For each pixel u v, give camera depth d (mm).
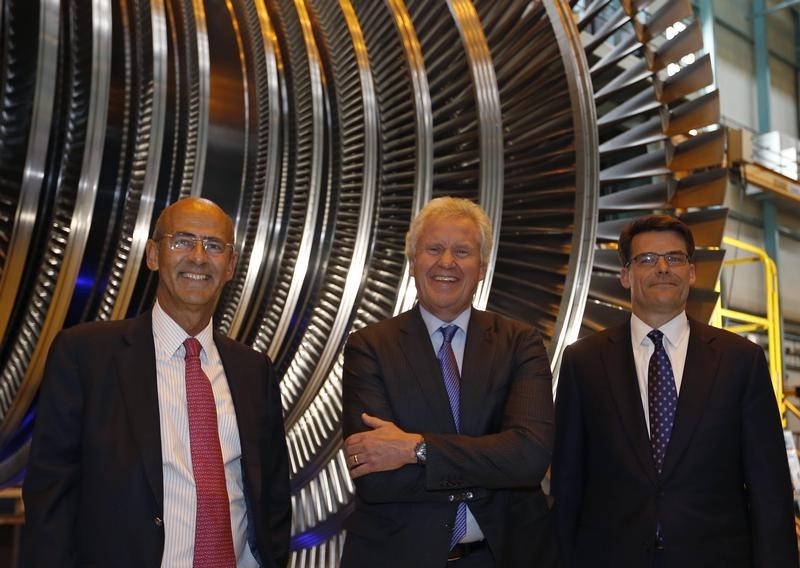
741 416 2416
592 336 2744
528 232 5156
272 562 2148
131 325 2170
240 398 2203
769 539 2279
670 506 2330
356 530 2148
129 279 3557
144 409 2033
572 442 2650
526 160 5184
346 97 4621
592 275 5672
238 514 2152
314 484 4230
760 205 15344
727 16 15539
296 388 4250
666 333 2574
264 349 4199
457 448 1976
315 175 4203
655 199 5840
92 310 3846
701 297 5621
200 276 2145
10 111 3391
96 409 2018
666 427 2459
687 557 2291
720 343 2502
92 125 3326
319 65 4555
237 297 4129
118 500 1940
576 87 4996
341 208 4410
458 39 4996
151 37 3803
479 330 2281
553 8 5062
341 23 4793
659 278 2520
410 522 2066
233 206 4316
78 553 1963
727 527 2336
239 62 4590
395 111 4715
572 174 5121
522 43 5289
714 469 2365
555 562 2168
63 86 3562
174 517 2008
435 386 2166
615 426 2490
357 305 4395
